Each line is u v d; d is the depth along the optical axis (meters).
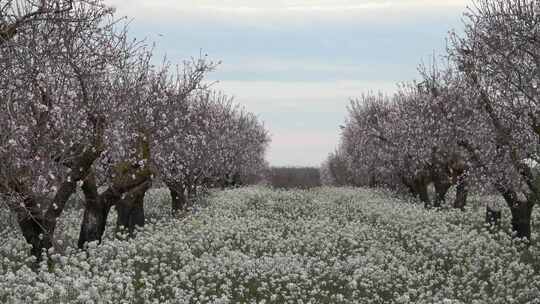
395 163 41.75
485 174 23.70
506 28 19.12
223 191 45.84
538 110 17.84
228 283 15.16
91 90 17.50
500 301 15.88
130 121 20.34
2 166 13.98
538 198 21.17
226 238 22.59
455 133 25.62
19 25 14.35
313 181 89.62
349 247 21.27
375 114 48.72
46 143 15.16
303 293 15.29
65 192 16.89
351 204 36.75
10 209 15.55
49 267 16.19
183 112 25.73
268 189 51.12
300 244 20.45
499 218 27.89
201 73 24.50
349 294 15.63
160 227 23.95
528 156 20.31
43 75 14.62
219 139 39.84
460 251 20.19
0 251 17.50
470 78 22.09
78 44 17.17
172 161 29.80
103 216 19.64
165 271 16.56
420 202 41.03
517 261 19.50
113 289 13.64
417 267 19.47
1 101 13.92
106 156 20.22
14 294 12.04
